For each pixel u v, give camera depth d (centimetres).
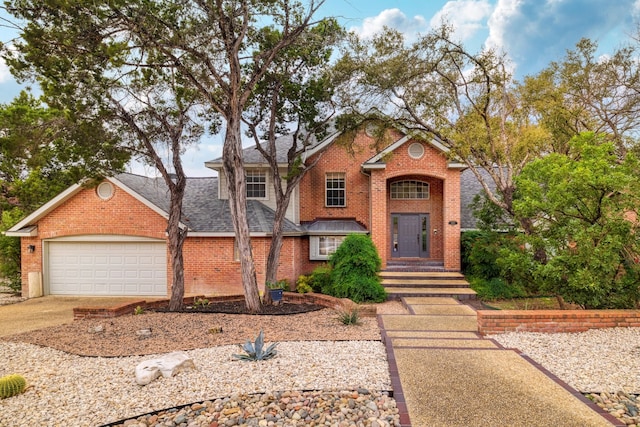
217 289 1683
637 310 945
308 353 789
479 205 1798
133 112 1316
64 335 980
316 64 1441
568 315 912
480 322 934
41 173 2009
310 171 1991
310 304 1375
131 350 849
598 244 956
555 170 982
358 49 1458
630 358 729
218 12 1098
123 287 1719
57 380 671
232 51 1147
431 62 1458
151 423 520
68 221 1716
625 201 936
